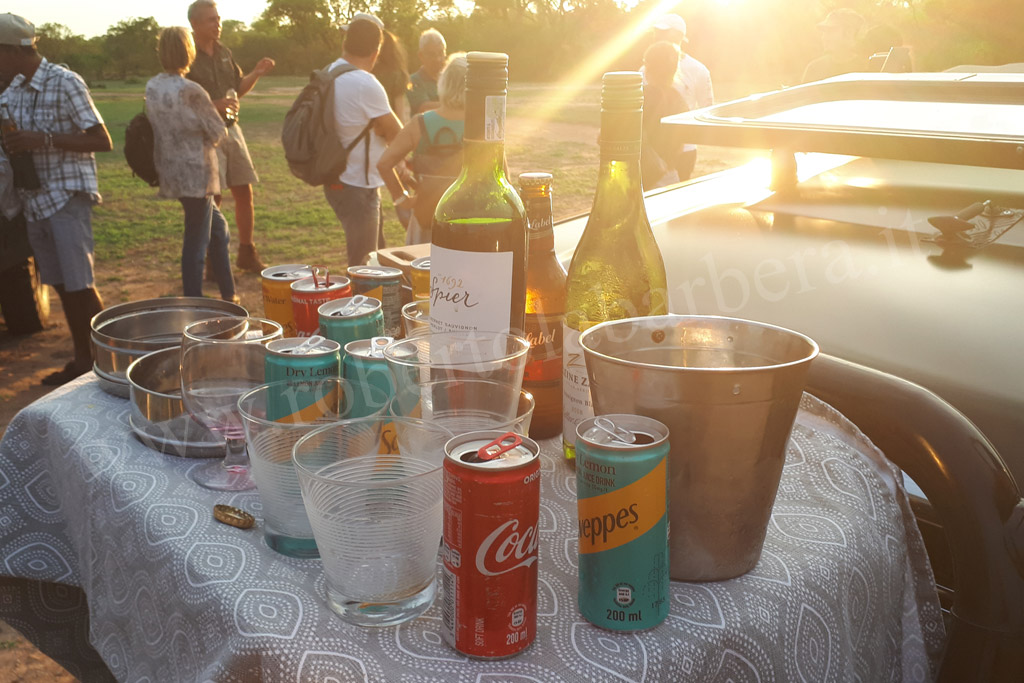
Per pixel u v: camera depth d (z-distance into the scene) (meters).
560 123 18.66
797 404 0.70
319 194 10.29
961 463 0.95
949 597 1.13
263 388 0.83
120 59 45.91
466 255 0.86
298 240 7.90
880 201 1.79
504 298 0.88
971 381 1.13
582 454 0.67
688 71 5.38
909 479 1.18
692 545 0.73
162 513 0.89
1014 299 1.29
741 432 0.68
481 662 0.65
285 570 0.78
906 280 1.40
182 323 1.32
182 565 0.80
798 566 0.78
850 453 1.00
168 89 4.53
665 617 0.70
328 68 4.15
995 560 0.93
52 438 1.16
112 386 1.24
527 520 0.63
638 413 0.70
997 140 1.36
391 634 0.69
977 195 1.75
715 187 2.12
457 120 3.64
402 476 0.74
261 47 50.28
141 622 0.89
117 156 13.59
